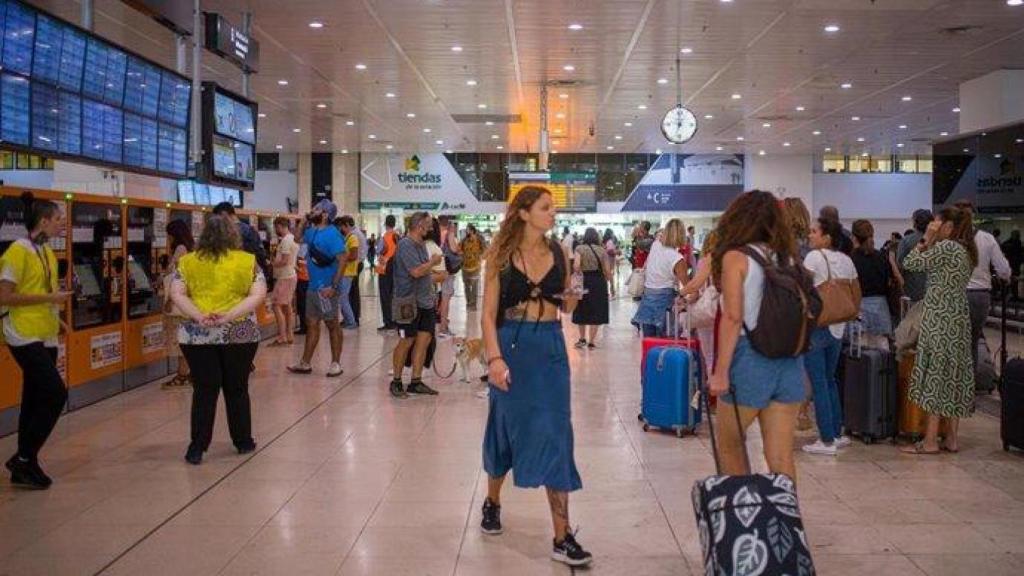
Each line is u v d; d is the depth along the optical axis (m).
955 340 6.09
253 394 8.74
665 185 40.12
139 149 10.13
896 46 16.83
